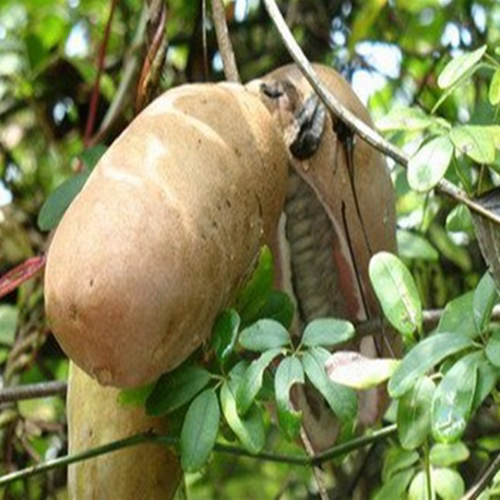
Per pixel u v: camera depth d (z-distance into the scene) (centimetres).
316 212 148
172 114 128
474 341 129
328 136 144
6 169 250
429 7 247
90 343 117
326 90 137
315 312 151
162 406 131
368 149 147
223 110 131
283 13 238
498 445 230
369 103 237
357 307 150
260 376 129
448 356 131
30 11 262
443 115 229
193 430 130
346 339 131
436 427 123
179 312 118
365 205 146
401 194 181
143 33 208
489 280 131
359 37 224
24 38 253
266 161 132
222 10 153
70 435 138
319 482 141
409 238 201
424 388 129
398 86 239
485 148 132
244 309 133
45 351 235
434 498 157
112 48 251
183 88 132
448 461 162
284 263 150
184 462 130
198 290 120
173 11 234
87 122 235
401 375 125
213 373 134
